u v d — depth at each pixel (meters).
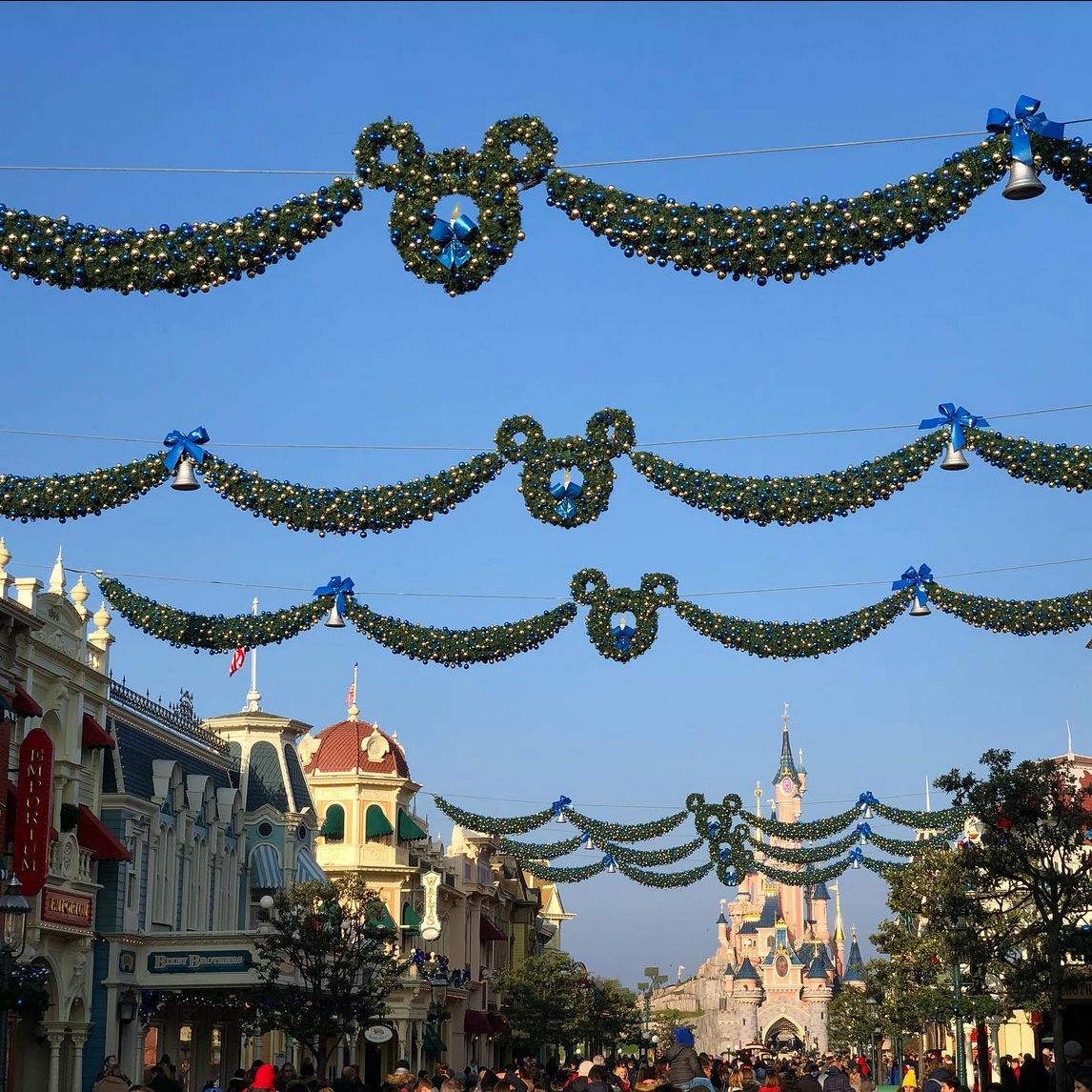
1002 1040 60.66
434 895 62.31
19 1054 33.38
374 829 61.62
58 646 34.56
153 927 39.31
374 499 16.83
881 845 40.84
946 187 12.51
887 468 16.72
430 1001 63.03
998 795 32.22
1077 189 12.78
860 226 12.60
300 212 13.41
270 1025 39.78
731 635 19.36
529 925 92.25
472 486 16.92
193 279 13.44
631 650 19.52
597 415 16.91
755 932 188.88
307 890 39.94
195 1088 42.31
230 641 19.33
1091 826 31.84
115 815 37.06
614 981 102.25
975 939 33.72
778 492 16.70
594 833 40.59
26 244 13.12
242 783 49.16
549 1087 29.83
